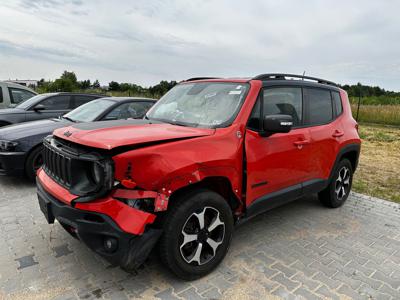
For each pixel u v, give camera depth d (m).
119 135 2.74
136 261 2.58
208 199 2.91
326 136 4.36
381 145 11.97
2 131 5.65
